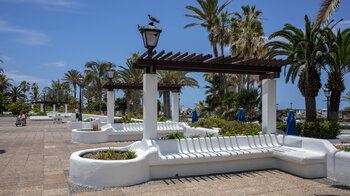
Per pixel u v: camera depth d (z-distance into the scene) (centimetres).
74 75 5188
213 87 2933
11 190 498
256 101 2088
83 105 5353
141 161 551
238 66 719
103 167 520
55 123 2594
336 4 755
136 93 3372
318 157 588
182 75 2964
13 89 5197
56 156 845
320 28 1238
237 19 2748
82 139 1159
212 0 2428
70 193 482
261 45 2252
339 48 1198
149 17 689
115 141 1235
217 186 527
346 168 542
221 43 2495
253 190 501
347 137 1126
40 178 582
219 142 691
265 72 795
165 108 3100
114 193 482
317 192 490
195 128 1255
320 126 1093
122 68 3027
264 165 680
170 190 500
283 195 472
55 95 5712
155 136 655
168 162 579
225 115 2191
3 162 751
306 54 1226
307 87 1248
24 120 2286
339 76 1265
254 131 797
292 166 628
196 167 615
